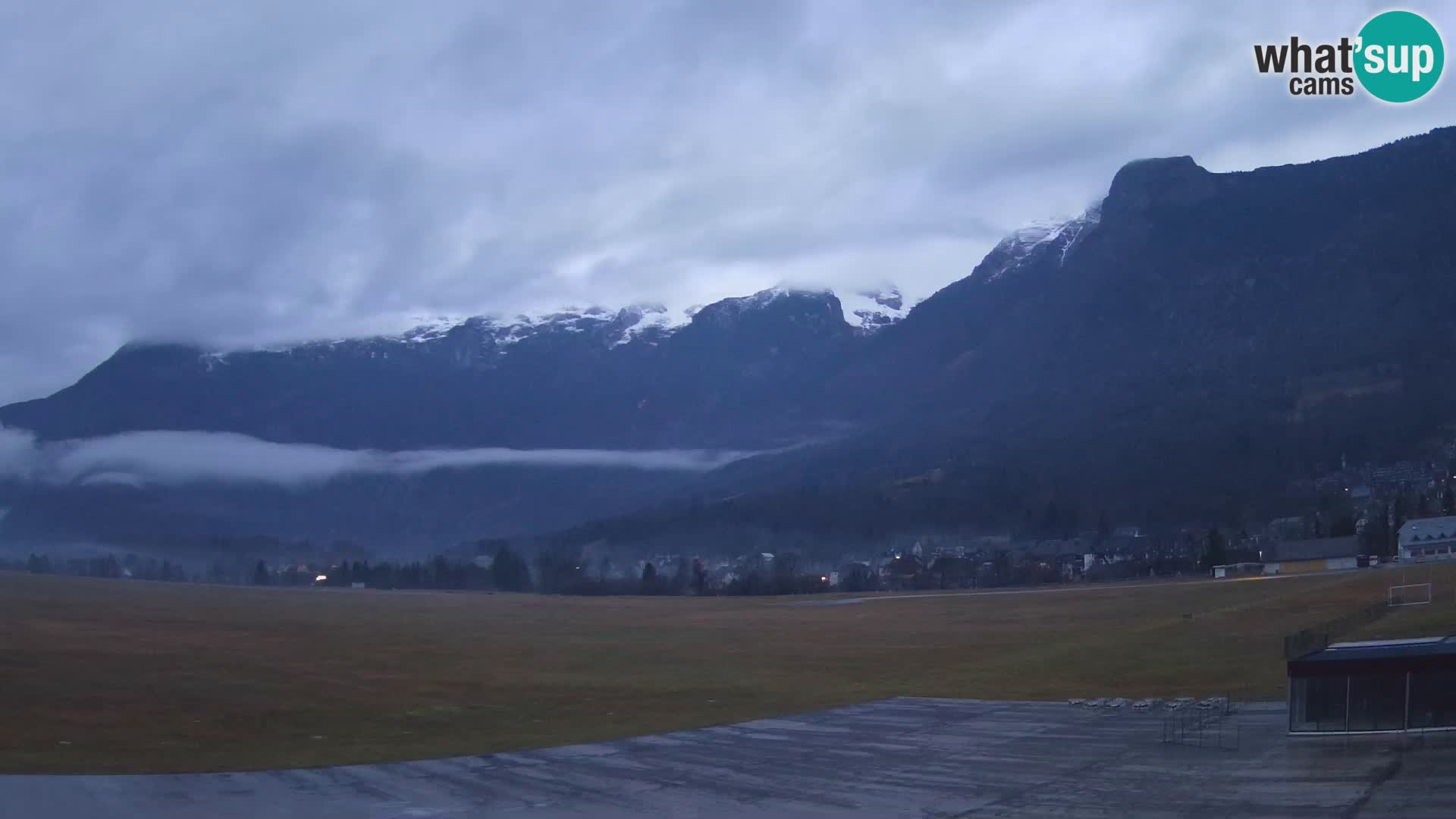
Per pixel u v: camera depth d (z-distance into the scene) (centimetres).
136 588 14512
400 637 9238
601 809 3656
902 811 3594
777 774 4184
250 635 8512
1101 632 9056
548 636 9919
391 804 3666
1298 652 4653
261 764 4162
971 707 5731
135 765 4003
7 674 5412
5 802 3434
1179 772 3962
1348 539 16612
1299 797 3450
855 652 8612
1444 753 3934
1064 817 3412
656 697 6175
